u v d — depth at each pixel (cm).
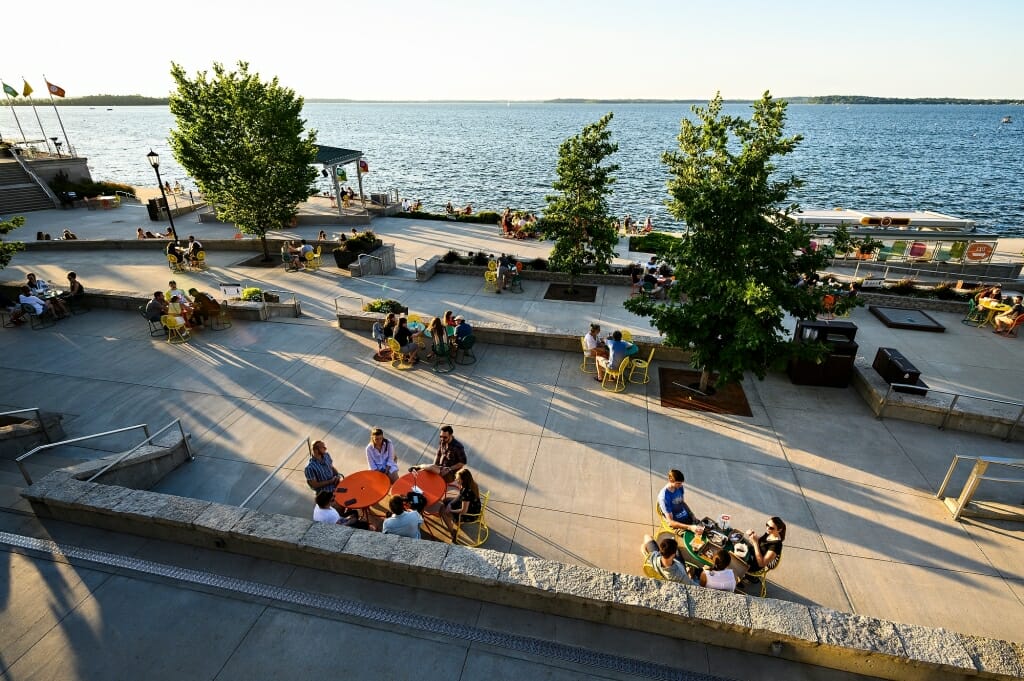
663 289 1845
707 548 705
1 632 577
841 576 720
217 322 1542
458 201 5800
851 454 981
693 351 1103
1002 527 812
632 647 571
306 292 1870
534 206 5553
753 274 1043
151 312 1449
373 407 1118
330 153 2983
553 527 795
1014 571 734
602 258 1934
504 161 9694
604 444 1001
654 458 962
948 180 7856
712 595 583
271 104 2000
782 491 884
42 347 1382
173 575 651
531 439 1013
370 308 1584
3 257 1364
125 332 1484
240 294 1678
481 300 1833
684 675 544
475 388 1201
